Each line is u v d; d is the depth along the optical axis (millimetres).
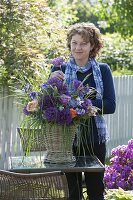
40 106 4664
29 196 4141
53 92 4664
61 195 4141
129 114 10750
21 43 8602
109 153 10453
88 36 5090
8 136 8547
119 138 10633
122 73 14766
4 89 8211
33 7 9086
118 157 6375
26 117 4898
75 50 5102
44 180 4117
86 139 4957
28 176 4082
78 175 5129
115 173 6250
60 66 5219
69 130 4672
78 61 5180
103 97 5152
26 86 4875
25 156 4988
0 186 4172
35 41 8789
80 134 4867
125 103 10656
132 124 10828
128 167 6234
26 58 8273
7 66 8180
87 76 4938
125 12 14547
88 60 5211
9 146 8578
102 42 5238
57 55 8898
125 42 16219
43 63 8273
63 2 15578
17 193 4145
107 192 5289
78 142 4887
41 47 8836
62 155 4707
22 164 4684
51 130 4664
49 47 8914
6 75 8094
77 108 4664
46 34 8938
